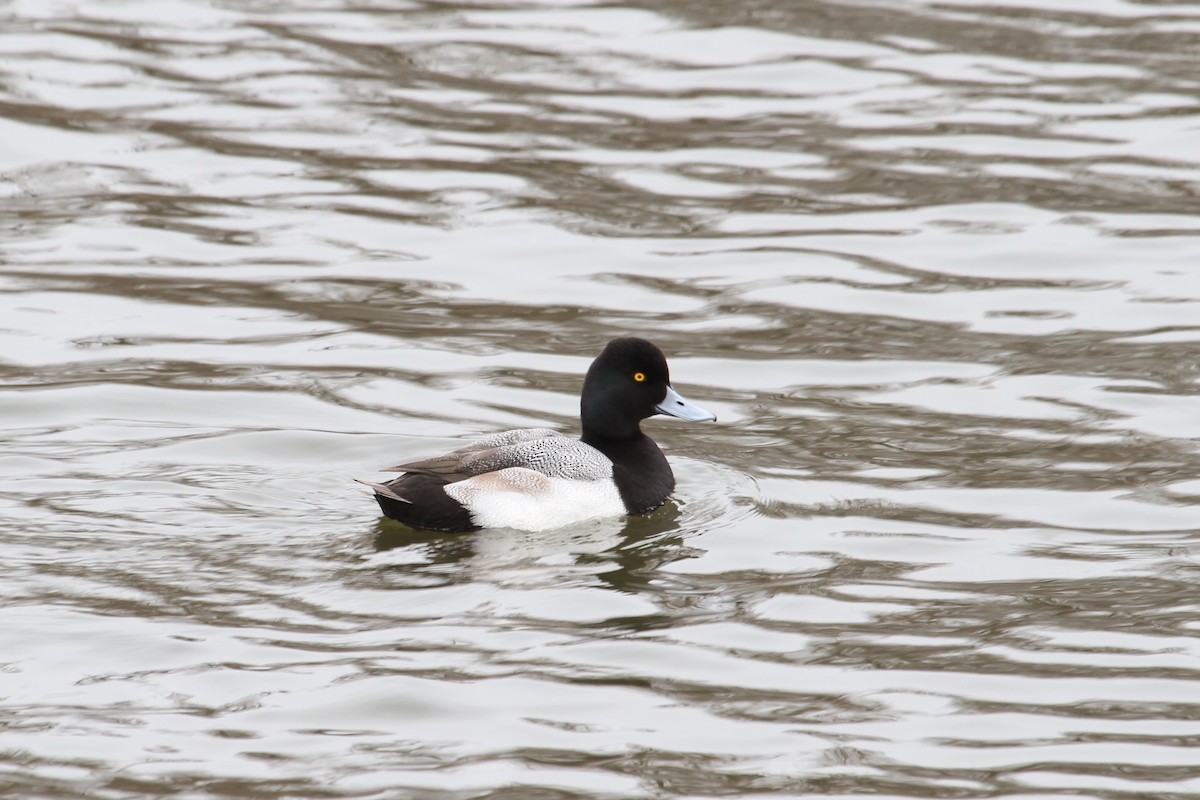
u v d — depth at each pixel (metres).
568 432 14.31
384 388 15.25
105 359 15.77
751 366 15.93
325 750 9.12
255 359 15.86
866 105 22.53
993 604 11.16
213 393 14.98
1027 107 22.38
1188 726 9.45
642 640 10.51
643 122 21.98
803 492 13.21
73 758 8.98
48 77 23.02
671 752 9.15
